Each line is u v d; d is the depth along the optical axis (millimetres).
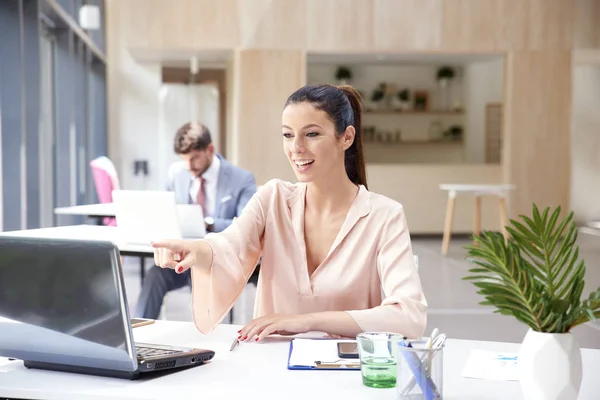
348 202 2209
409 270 2107
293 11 10703
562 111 11164
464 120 14055
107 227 4340
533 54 11070
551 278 1487
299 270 2191
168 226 3773
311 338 2000
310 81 13828
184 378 1648
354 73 13898
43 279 1585
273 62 10695
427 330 5277
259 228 2248
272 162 10766
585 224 13711
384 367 1604
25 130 5906
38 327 1606
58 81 7941
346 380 1653
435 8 10898
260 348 1919
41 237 1583
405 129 14094
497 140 13562
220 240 2102
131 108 11156
